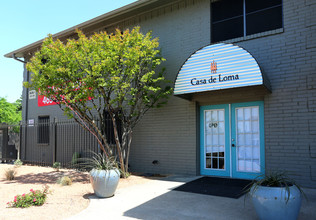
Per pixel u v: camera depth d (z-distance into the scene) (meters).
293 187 4.21
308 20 7.25
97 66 7.51
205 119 9.03
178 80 8.00
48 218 4.93
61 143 13.43
